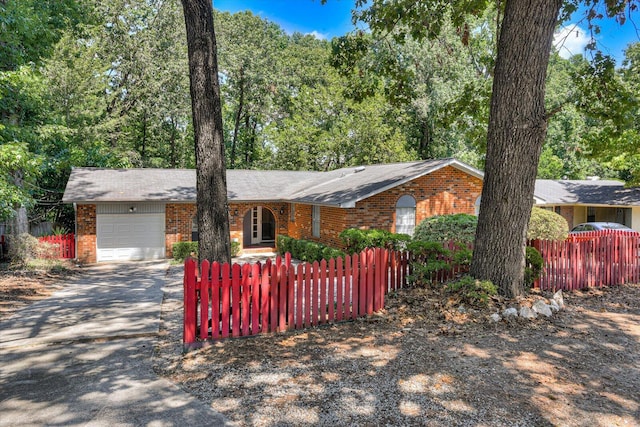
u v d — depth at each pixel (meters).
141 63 26.36
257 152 37.06
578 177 31.20
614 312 7.33
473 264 7.68
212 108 7.14
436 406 4.00
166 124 32.31
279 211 21.44
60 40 20.02
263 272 6.16
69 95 21.44
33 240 14.73
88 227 17.70
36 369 5.22
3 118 15.10
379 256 7.20
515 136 7.10
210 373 4.89
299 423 3.74
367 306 7.06
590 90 10.81
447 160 16.30
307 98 32.25
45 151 18.78
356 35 12.35
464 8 11.11
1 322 7.59
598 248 9.45
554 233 12.12
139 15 26.77
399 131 31.22
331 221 16.53
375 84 13.01
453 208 16.94
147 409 4.11
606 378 4.63
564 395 4.22
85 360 5.53
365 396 4.21
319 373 4.79
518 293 7.35
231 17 31.80
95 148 22.98
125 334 6.64
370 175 18.42
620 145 16.86
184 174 21.58
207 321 5.89
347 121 30.59
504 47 7.21
